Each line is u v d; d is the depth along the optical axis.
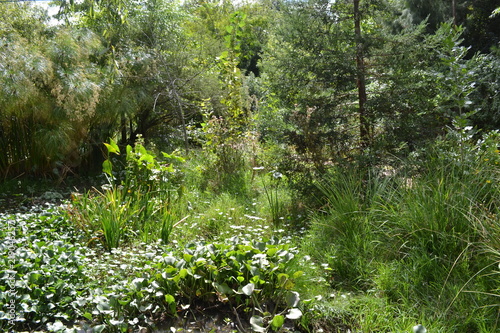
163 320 3.32
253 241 3.99
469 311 3.15
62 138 7.16
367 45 5.93
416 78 5.90
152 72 9.27
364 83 6.11
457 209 3.84
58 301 3.32
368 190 4.77
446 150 5.22
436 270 3.58
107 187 5.80
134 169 6.05
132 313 3.32
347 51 6.02
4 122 7.27
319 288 3.66
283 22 6.26
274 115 8.09
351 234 4.39
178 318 3.35
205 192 6.79
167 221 4.87
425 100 5.88
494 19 13.95
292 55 6.21
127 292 3.39
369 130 6.13
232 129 8.38
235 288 3.55
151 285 3.41
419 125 5.68
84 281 3.73
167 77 9.62
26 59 6.70
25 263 3.57
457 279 3.46
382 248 4.07
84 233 4.83
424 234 3.87
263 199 6.44
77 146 7.96
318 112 5.96
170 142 10.73
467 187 4.07
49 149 7.11
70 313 3.28
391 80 6.04
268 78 6.77
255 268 3.41
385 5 6.12
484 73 8.45
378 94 6.21
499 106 8.26
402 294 3.47
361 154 5.82
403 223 4.05
